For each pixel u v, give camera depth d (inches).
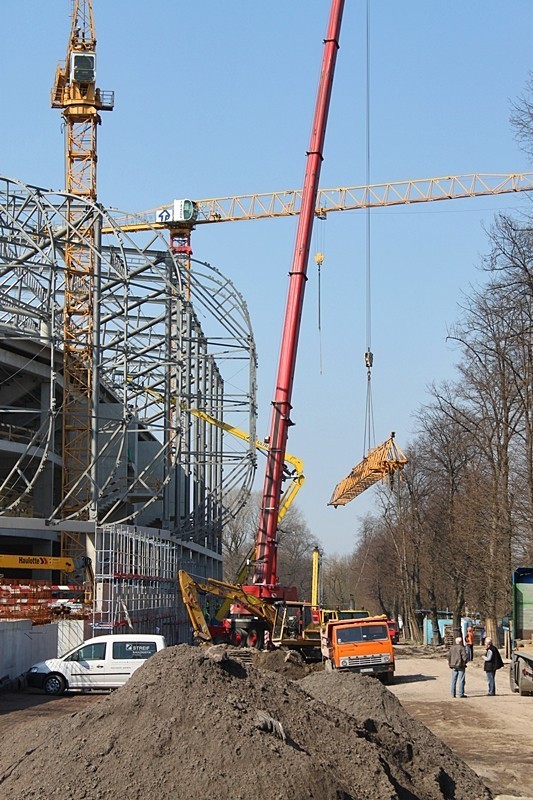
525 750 830.5
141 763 441.1
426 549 3051.2
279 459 1849.2
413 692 1366.9
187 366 2805.1
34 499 2440.9
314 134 1882.4
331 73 1893.5
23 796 432.1
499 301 1728.6
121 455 2353.6
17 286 2458.2
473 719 1047.0
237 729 457.7
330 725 525.3
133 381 2997.0
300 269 1855.3
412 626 3356.3
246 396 2807.6
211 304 2770.7
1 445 2219.5
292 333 1843.0
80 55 3262.8
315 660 1812.3
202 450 3134.8
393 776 514.9
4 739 518.3
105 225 2824.8
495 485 1942.7
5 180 2233.0
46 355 2469.2
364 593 6550.2
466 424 2401.6
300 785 430.9
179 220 4483.3
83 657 1232.2
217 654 539.2
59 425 2662.4
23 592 1684.3
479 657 2343.8
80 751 457.1
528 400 1728.6
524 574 1473.9
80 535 2353.6
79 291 2566.4
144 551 2183.8
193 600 1792.6
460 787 573.6
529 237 1461.6
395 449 1934.1
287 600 1977.1
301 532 7391.7
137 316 2802.7
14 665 1295.5
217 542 3754.9
